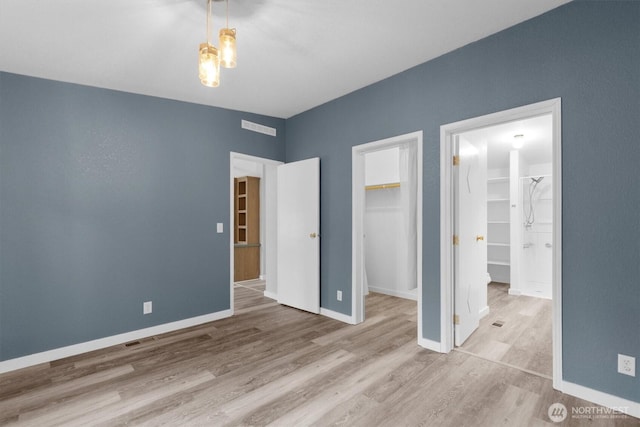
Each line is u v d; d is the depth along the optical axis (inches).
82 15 83.0
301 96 144.6
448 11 85.9
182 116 144.5
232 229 159.3
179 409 80.9
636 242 74.8
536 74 89.1
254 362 106.4
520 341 121.6
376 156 206.2
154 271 135.7
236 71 119.3
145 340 128.3
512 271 197.8
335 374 97.6
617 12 76.8
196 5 80.7
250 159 166.1
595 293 80.2
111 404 83.4
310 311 160.7
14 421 76.9
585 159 81.2
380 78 127.1
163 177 138.6
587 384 81.7
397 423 74.6
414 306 171.9
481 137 149.4
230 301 157.2
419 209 117.1
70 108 119.1
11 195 108.1
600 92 79.0
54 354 113.3
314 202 156.8
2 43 94.4
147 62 108.0
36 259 111.8
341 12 85.2
